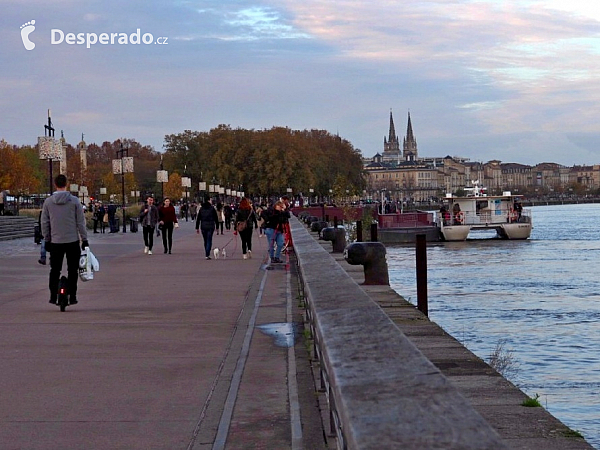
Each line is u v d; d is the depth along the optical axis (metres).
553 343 24.58
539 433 6.70
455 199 88.25
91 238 51.38
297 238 20.58
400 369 3.45
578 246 76.88
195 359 11.20
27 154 148.62
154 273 25.25
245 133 136.62
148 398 8.96
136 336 13.16
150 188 173.00
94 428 7.77
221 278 23.53
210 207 32.16
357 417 2.87
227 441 7.30
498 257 65.44
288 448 7.05
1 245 45.06
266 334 13.30
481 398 8.00
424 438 2.62
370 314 5.31
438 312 32.69
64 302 16.19
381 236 85.31
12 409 8.51
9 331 13.70
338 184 100.06
